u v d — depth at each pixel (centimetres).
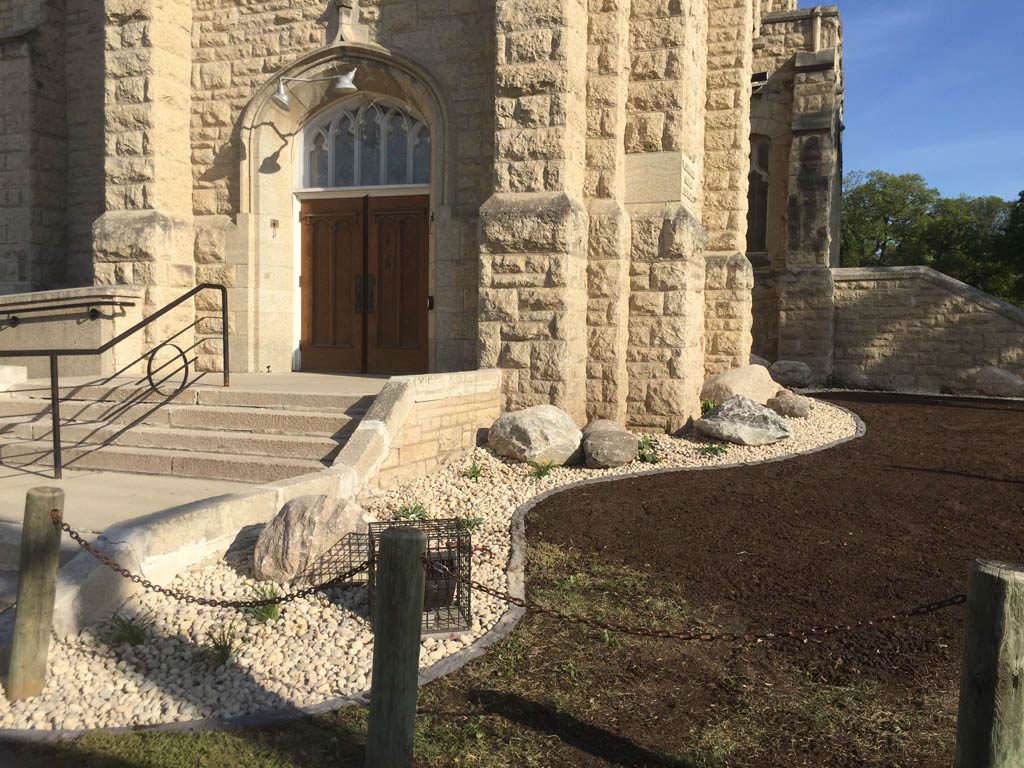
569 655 429
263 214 1105
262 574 514
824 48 1788
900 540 602
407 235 1093
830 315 1756
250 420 786
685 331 979
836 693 392
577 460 850
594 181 976
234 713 381
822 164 1750
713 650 438
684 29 974
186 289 1118
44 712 387
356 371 1117
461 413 846
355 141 1116
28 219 1284
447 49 1010
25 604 397
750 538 607
